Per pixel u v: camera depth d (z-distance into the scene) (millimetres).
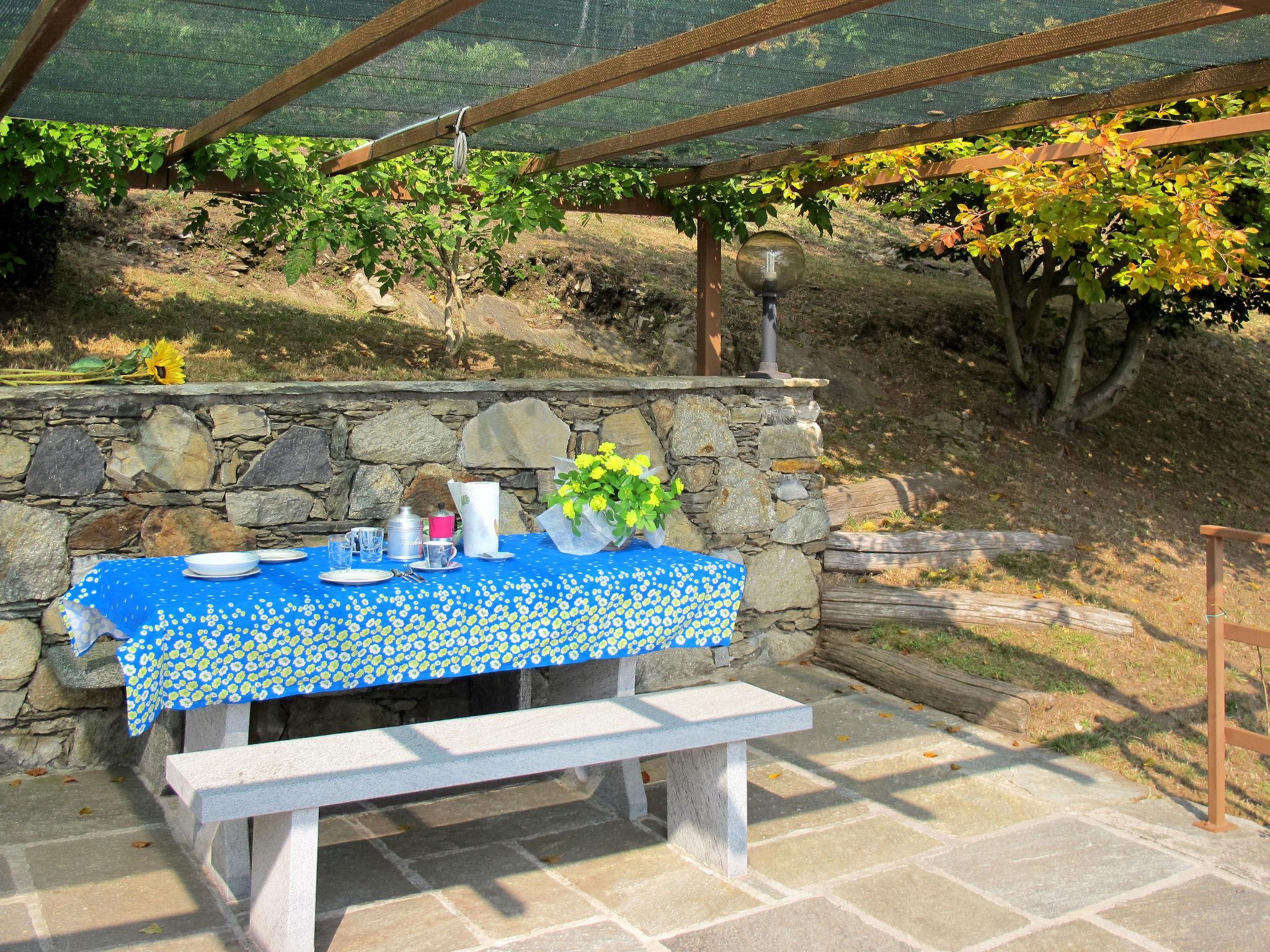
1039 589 6402
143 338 6438
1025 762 4711
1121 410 9070
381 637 3449
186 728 3812
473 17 3021
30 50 2945
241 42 3209
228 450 4727
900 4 2893
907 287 10336
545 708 3664
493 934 3232
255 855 3168
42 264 6699
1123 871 3680
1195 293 7668
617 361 8070
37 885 3480
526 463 5430
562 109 4211
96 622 3854
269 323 7062
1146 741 4859
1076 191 5156
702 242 6516
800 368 8484
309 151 5684
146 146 4836
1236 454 8883
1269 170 5473
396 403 5086
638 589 3916
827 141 4938
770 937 3225
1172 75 3688
